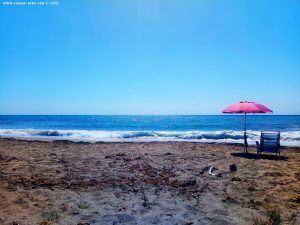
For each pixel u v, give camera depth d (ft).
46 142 56.59
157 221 14.90
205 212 16.34
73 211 16.10
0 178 23.12
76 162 31.89
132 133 75.82
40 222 14.37
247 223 14.76
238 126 135.23
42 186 21.08
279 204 18.03
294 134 68.39
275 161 34.04
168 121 222.89
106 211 16.24
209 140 65.98
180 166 29.99
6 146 49.11
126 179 23.82
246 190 21.09
